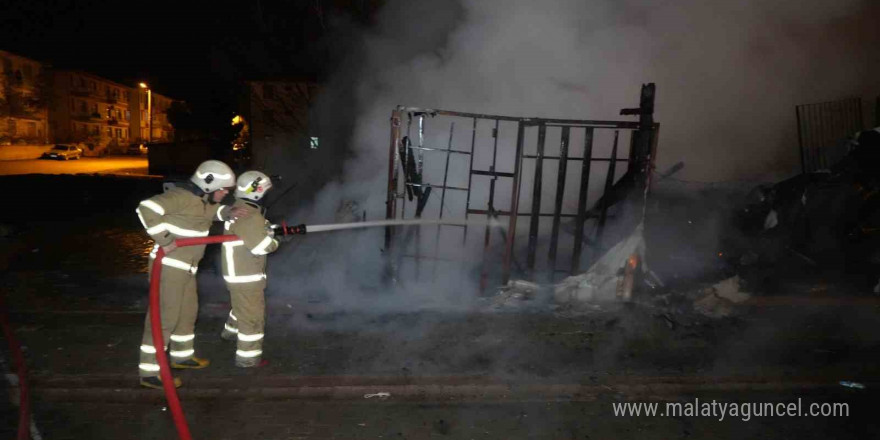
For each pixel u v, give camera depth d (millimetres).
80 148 43750
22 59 44438
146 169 31344
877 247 6375
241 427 3465
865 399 3969
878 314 5395
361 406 3750
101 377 3953
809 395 4020
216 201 3990
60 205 13008
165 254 3652
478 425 3562
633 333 4953
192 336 4105
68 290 5910
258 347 4137
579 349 4613
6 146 36781
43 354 4293
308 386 3904
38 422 3455
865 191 6477
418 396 3896
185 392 3834
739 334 4953
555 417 3678
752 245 6906
